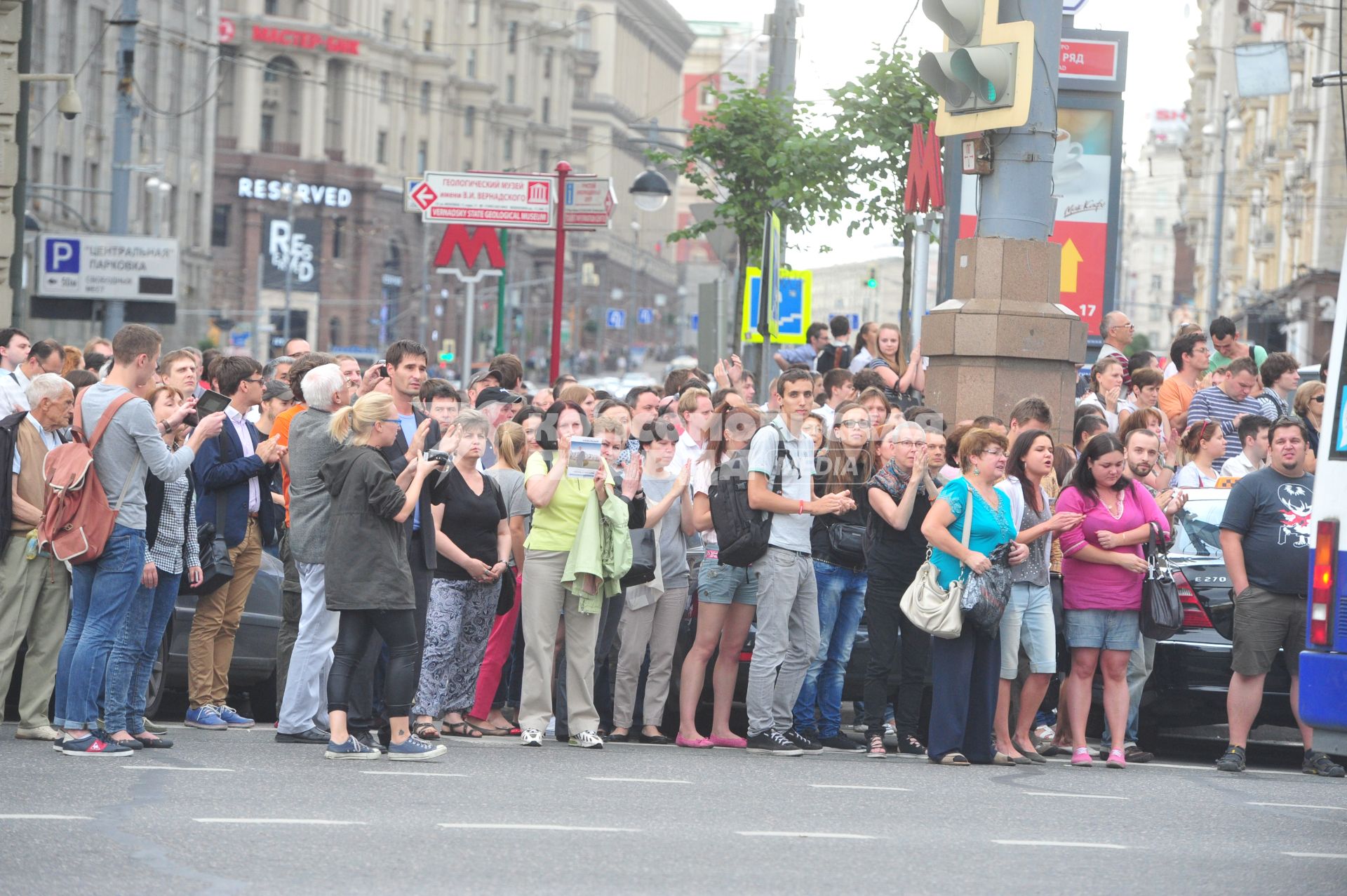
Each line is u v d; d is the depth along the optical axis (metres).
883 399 23.50
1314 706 17.33
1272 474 22.19
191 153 137.38
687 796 18.30
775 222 39.09
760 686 22.06
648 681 23.27
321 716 21.86
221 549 22.55
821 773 20.39
